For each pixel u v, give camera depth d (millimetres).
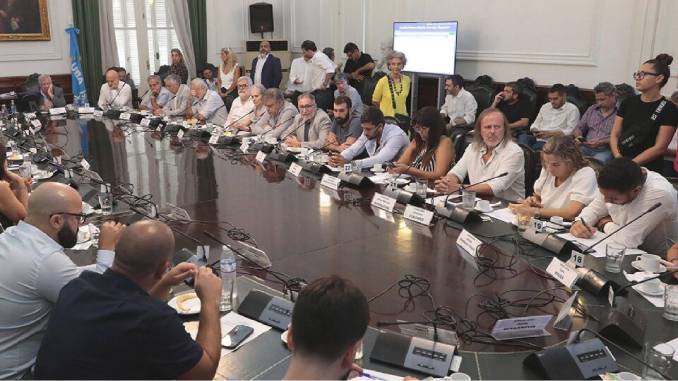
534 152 3311
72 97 8039
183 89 6207
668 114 3715
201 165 3803
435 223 2574
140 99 8438
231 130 4938
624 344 1540
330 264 2090
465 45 6898
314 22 8922
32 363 1709
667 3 5039
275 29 9422
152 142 4648
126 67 8492
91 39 8000
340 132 4445
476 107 6266
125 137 4883
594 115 5156
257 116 5176
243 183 3322
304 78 7695
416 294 1839
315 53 7516
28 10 7477
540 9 6055
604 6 5508
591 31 5652
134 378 1326
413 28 7090
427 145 3547
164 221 2580
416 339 1492
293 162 3766
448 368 1418
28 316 1688
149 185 3279
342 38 8492
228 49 8133
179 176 3500
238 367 1442
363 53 7875
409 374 1416
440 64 6812
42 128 5340
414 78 7258
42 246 1713
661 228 2338
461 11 6852
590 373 1393
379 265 2082
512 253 2209
